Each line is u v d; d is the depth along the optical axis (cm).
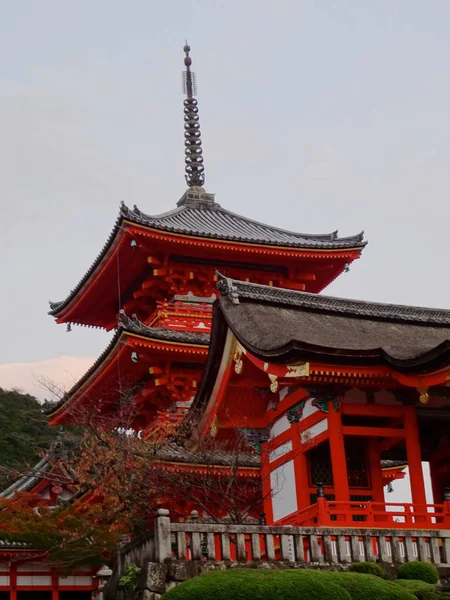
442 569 2609
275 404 3325
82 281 5778
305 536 2534
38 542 4081
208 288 5506
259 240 5397
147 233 5147
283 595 2148
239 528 2458
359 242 5684
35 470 4622
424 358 2761
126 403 4644
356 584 2250
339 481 2886
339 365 2859
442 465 3519
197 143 6588
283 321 3216
